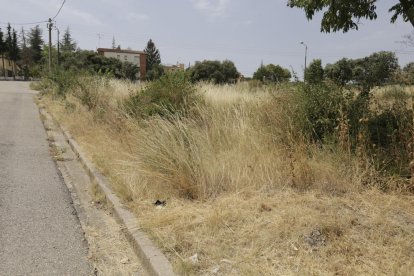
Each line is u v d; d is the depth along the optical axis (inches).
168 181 190.1
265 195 173.5
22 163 269.3
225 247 132.3
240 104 312.2
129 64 2316.7
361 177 181.8
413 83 336.8
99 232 159.2
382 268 115.0
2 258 132.4
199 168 189.0
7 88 1365.7
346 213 151.9
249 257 124.7
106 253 141.3
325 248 126.5
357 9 263.3
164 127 224.2
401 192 172.2
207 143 223.0
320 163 193.8
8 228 157.2
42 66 1547.7
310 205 160.2
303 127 230.4
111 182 210.2
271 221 146.5
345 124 204.1
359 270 114.2
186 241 136.9
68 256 136.8
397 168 183.9
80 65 1923.0
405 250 124.0
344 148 201.5
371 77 277.6
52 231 156.9
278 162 197.0
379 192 172.2
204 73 1833.2
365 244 129.0
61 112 521.0
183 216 155.6
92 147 301.7
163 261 125.7
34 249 140.4
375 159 192.5
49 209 182.1
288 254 125.9
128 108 366.3
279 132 234.7
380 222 143.6
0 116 523.5
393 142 195.9
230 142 231.3
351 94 236.8
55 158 291.1
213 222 146.6
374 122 223.6
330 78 264.1
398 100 258.2
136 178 198.4
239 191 178.7
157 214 162.6
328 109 228.5
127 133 295.4
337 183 180.2
